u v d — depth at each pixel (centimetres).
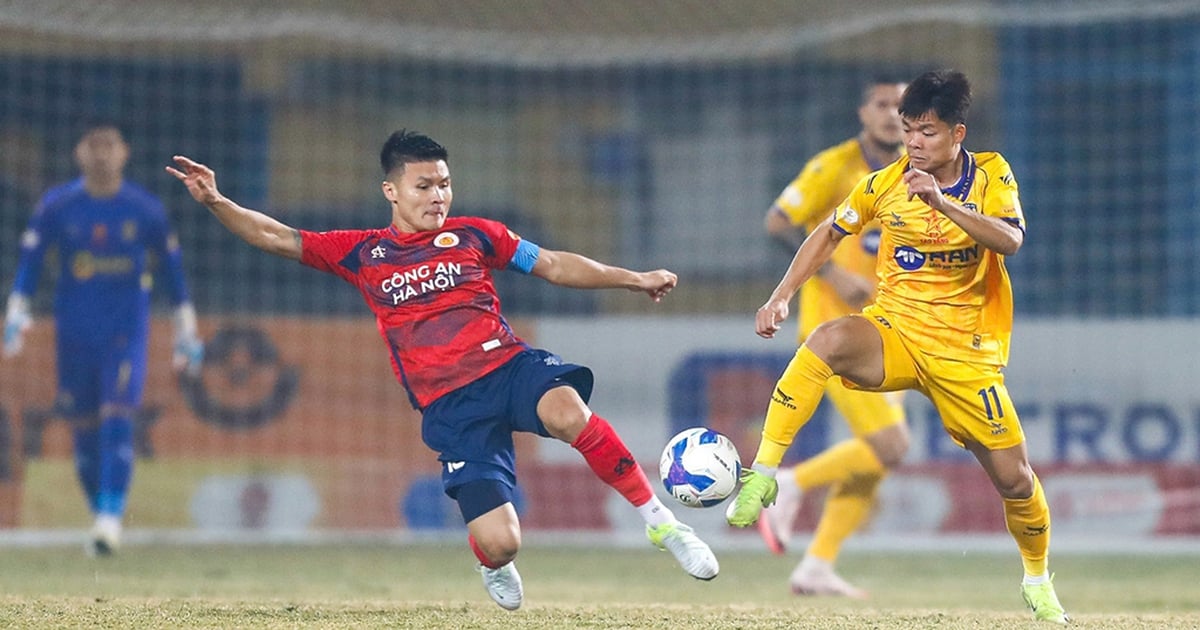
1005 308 1953
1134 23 5884
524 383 1931
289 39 6225
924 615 2084
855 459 2894
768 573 3531
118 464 3456
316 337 4378
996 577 3497
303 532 4275
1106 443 4225
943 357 1919
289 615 1950
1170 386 4219
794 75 6475
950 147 1869
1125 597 2956
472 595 2697
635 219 6656
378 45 6206
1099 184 5844
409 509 4353
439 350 1950
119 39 5769
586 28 6525
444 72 6544
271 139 6203
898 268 1950
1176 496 4181
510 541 1908
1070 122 5938
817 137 6450
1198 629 1928
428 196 1950
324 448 4341
